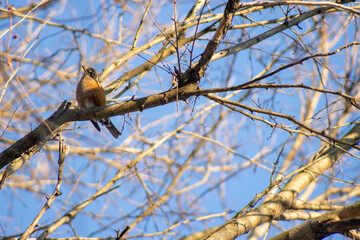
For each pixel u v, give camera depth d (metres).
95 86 10.19
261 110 7.27
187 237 12.36
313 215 8.81
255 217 7.77
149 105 7.24
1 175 8.01
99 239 9.46
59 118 7.06
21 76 8.41
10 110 6.92
